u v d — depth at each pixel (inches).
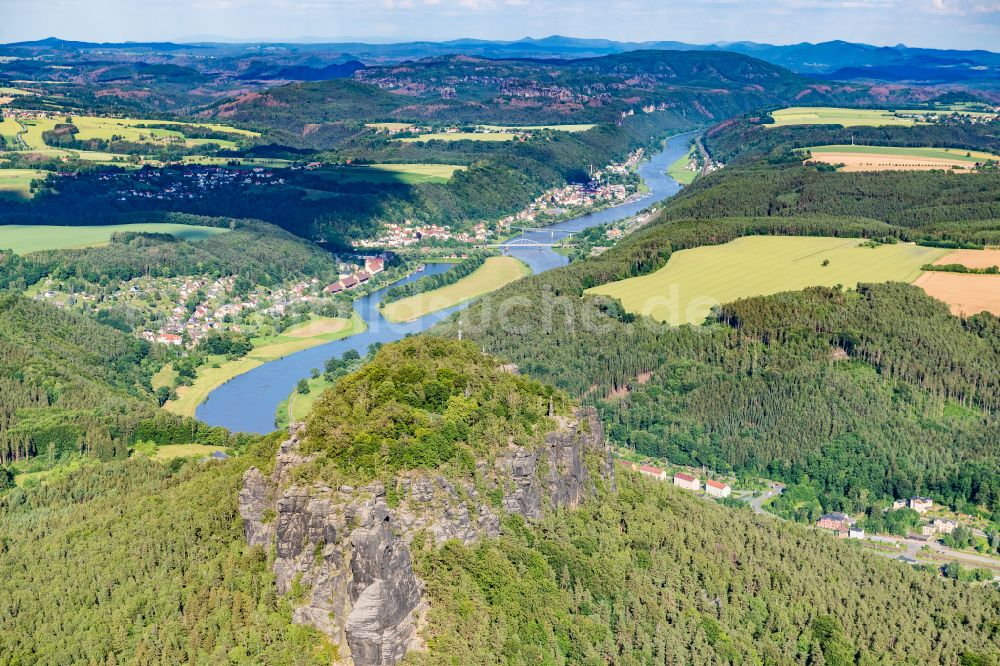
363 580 7470.5
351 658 7470.5
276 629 7701.8
